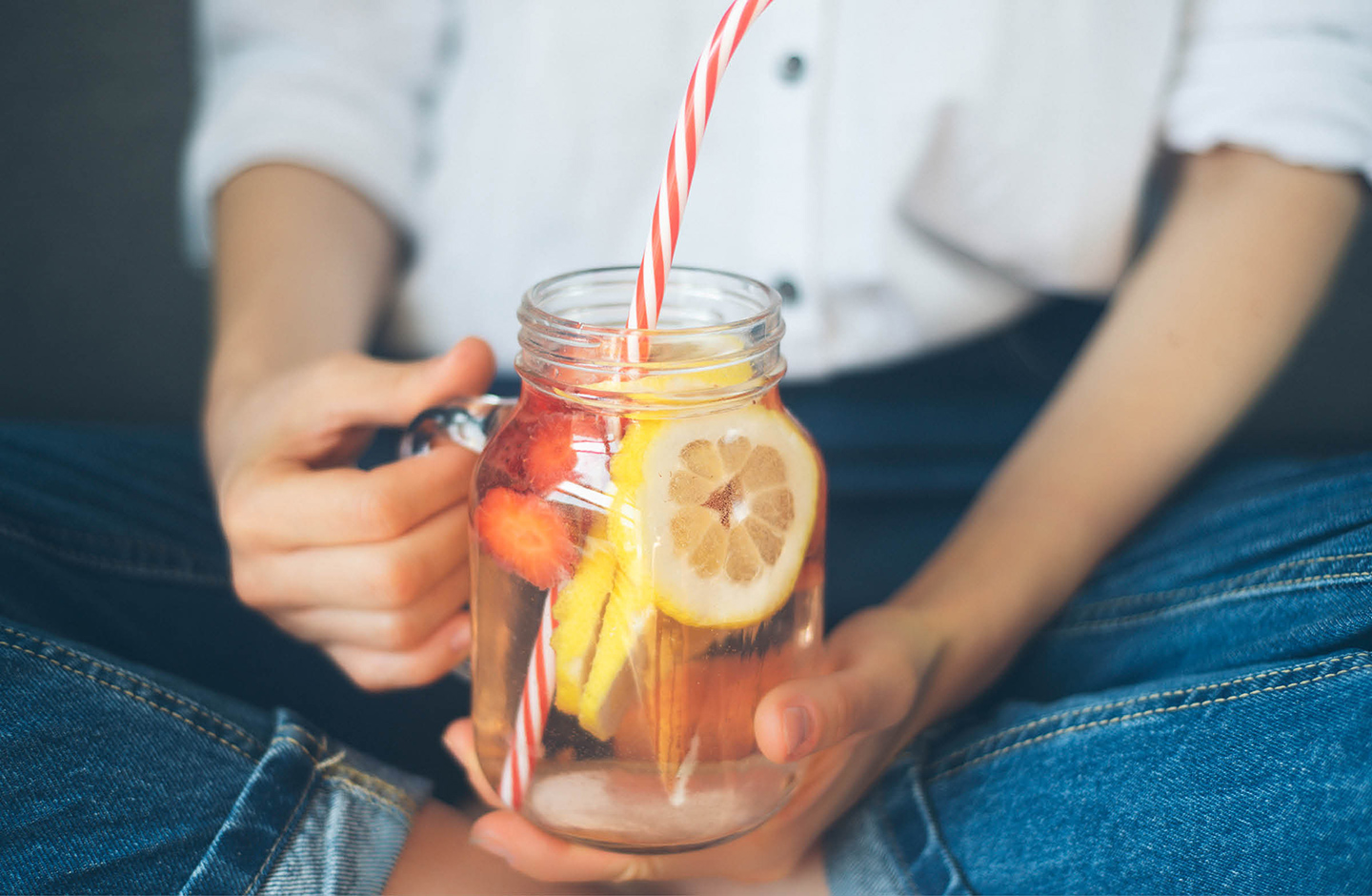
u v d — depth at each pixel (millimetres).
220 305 546
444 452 434
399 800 444
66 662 417
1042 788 430
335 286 548
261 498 430
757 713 389
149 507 523
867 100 554
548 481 388
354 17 598
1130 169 571
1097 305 625
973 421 597
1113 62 558
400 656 448
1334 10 552
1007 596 478
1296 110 541
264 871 407
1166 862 406
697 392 379
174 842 403
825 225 569
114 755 409
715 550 383
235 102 586
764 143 564
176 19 980
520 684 401
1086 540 494
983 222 578
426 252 599
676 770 397
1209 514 498
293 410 454
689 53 561
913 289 579
